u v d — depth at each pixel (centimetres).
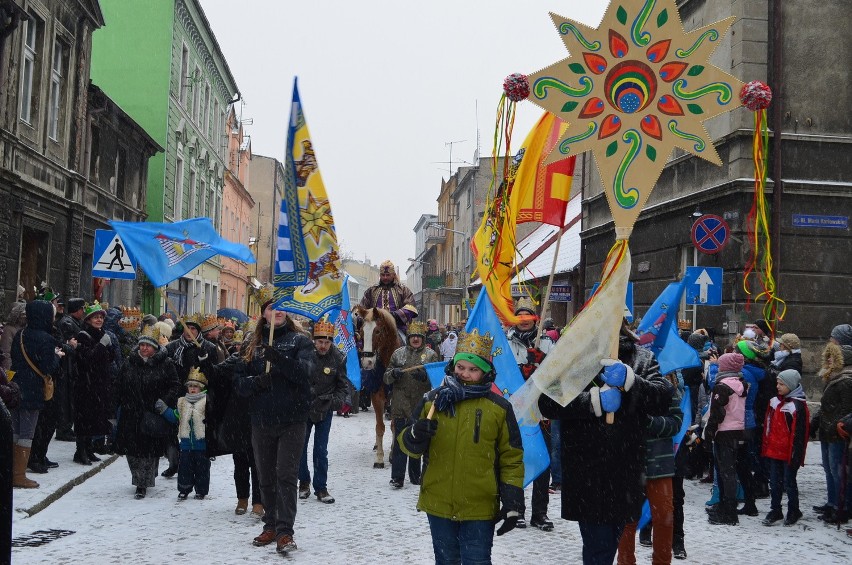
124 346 1277
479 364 483
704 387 1099
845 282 1569
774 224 1538
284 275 687
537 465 672
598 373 496
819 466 1255
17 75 1590
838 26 1616
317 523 809
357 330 1207
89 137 2045
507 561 678
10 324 1084
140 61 3097
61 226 1883
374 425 1670
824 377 873
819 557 726
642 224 1967
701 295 1352
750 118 1562
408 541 737
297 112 674
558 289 2447
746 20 1583
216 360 826
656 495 593
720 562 702
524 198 787
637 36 549
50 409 1010
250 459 831
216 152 4181
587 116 552
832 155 1594
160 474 1112
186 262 850
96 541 721
